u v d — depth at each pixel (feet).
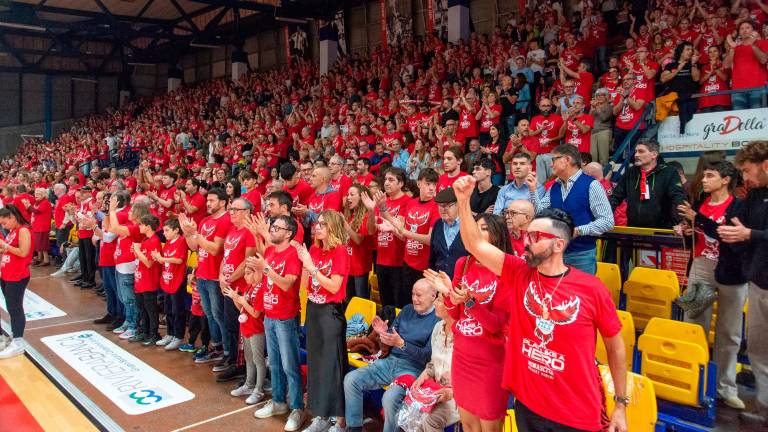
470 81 38.19
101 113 99.76
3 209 20.68
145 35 67.51
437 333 12.18
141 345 22.08
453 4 49.06
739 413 12.31
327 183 22.95
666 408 12.24
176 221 21.35
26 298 30.01
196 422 15.08
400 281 18.58
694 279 13.87
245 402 16.46
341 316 13.79
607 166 23.44
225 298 18.21
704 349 11.57
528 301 8.17
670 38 30.17
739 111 21.15
